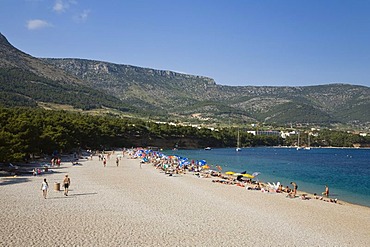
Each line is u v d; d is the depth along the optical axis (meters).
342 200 44.19
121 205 32.56
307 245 22.52
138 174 61.25
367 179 71.31
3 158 54.28
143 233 23.62
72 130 111.06
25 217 26.45
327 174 81.25
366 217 32.16
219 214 30.33
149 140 184.62
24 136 71.12
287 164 110.88
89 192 39.31
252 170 88.31
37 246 20.02
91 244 20.83
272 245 22.19
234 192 44.03
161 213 29.86
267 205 35.81
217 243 22.08
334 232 25.95
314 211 33.81
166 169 70.31
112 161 91.94
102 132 148.62
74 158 92.94
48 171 60.50
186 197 38.41
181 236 23.28
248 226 26.58
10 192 37.19
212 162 111.69
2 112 78.88
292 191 46.88
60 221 25.78
